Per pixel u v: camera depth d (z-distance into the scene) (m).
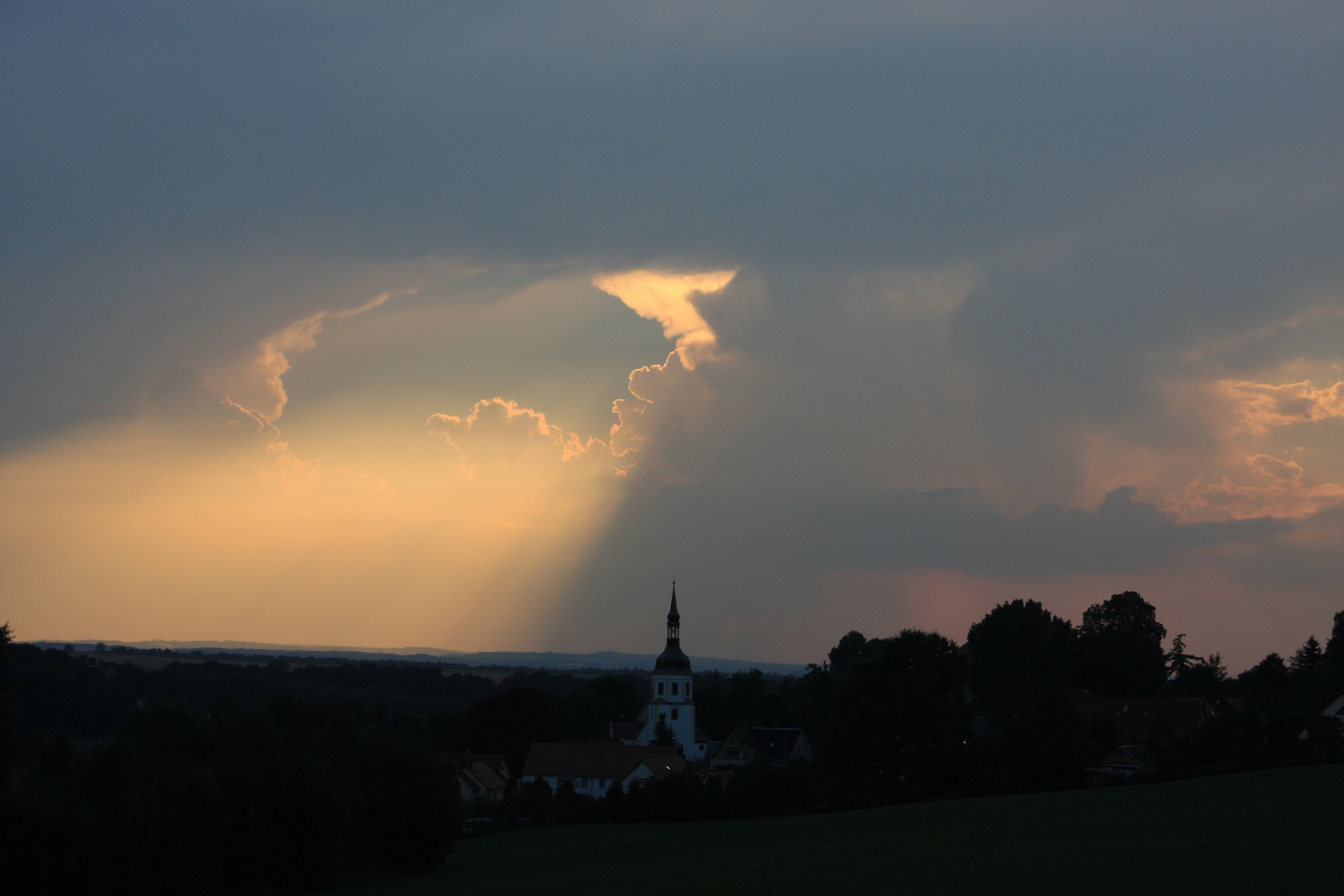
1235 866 37.88
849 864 48.31
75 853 51.12
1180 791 67.00
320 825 64.06
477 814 107.31
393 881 65.75
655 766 144.75
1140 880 36.47
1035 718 87.31
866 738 93.56
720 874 49.59
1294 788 60.53
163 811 57.81
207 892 60.41
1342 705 103.19
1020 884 37.72
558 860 68.38
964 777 92.06
